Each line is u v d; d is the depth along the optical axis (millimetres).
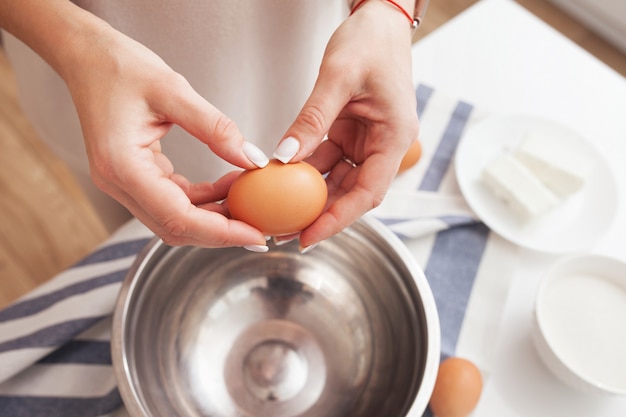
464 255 538
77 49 365
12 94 1204
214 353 465
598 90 652
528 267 538
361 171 403
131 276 421
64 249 1044
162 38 459
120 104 352
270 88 529
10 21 387
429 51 669
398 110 397
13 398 458
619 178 594
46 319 482
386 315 468
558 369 458
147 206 354
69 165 638
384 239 454
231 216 405
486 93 644
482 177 576
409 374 425
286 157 388
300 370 458
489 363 484
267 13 464
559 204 558
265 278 497
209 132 360
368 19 411
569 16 1347
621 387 457
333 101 386
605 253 550
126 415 452
